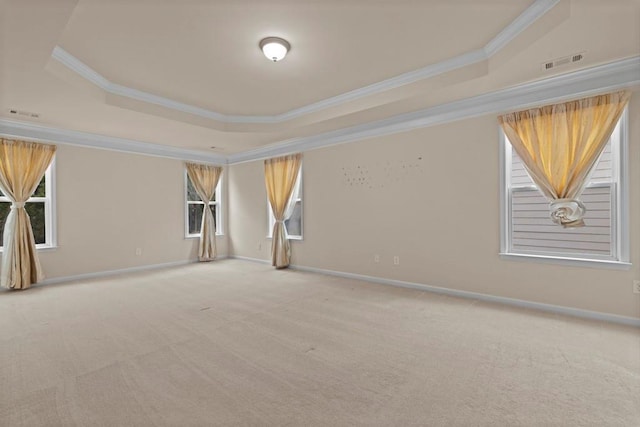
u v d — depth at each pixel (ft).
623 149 9.78
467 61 10.48
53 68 9.60
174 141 18.62
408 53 10.23
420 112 13.60
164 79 11.91
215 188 23.22
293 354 8.13
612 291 10.05
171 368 7.43
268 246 21.16
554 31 7.74
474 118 12.55
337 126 15.76
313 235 18.37
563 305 10.88
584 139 10.15
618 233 9.98
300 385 6.72
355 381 6.86
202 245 21.95
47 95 11.21
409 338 9.07
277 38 9.18
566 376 6.98
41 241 15.81
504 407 5.95
